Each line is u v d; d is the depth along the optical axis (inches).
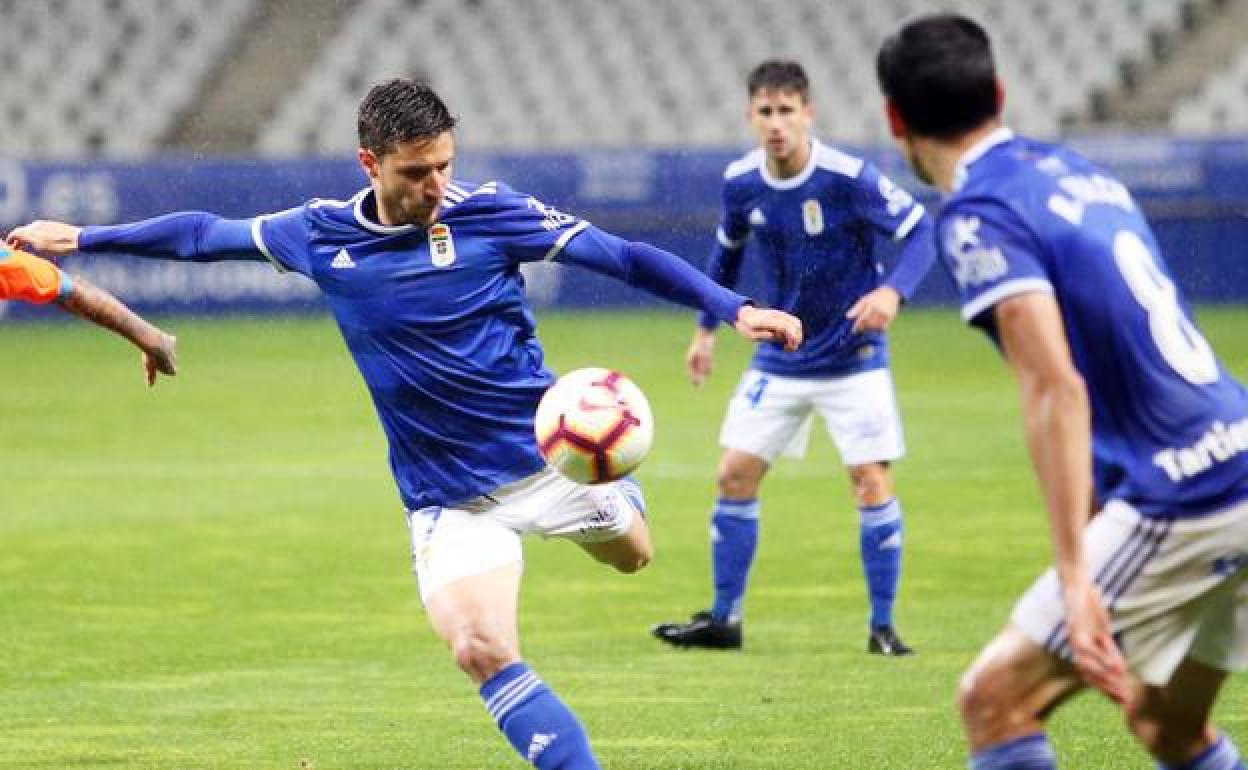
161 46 4001.0
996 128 612.4
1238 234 3154.5
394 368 791.1
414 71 3964.1
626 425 757.9
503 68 3956.7
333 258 784.9
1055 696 605.3
